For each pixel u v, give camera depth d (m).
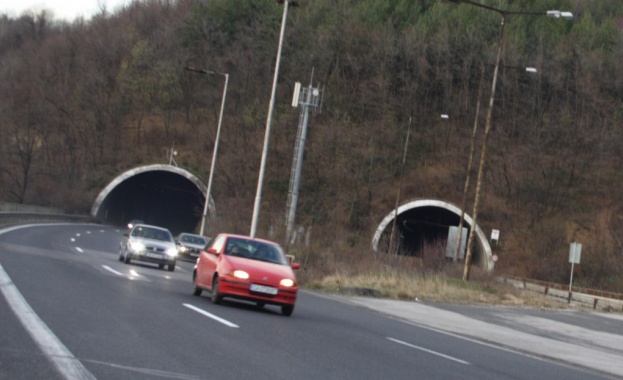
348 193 86.81
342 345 13.84
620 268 67.31
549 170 90.12
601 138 94.31
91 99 109.62
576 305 39.91
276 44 109.00
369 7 113.81
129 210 97.62
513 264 74.00
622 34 106.00
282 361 11.03
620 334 25.62
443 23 108.06
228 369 9.85
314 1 112.88
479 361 14.41
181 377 9.00
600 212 81.62
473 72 103.19
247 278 18.22
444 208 73.25
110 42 119.69
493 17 106.69
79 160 99.00
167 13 127.75
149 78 110.00
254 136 97.88
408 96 102.56
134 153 99.56
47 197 90.75
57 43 126.00
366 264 37.34
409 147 95.69
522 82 101.44
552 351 18.48
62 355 9.48
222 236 20.52
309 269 34.88
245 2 114.38
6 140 100.56
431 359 13.60
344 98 103.25
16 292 15.39
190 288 23.25
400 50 105.12
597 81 101.50
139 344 10.99
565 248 74.50
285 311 18.38
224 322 14.91
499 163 91.69
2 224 49.34
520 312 30.27
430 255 48.75
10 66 125.81
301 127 46.41
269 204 85.31
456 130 99.31
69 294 16.33
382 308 25.75
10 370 8.37
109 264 29.33
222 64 109.81
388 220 72.88
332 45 106.56
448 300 32.03
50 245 36.44
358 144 95.69
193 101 108.06
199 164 94.31
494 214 82.62
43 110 107.62
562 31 107.56
